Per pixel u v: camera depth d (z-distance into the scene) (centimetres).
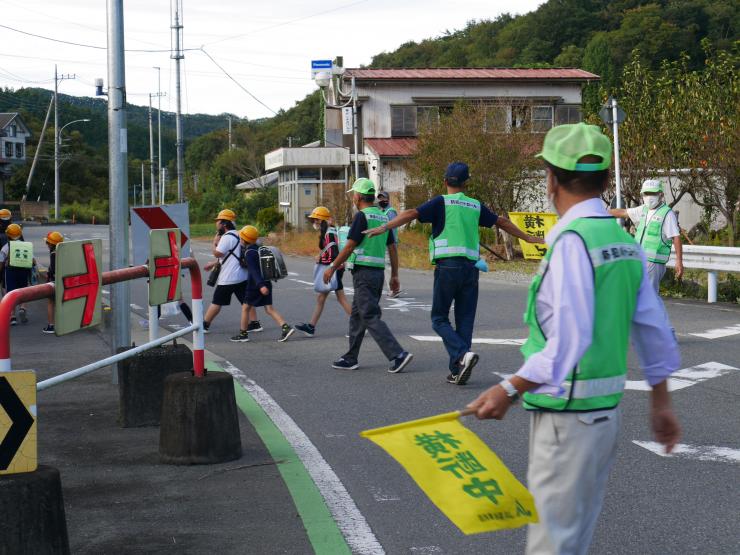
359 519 509
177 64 5612
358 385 904
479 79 4478
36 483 363
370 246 959
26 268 1486
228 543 470
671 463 614
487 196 2872
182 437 618
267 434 706
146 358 735
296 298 1778
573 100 4575
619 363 301
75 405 821
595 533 484
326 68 3359
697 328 1257
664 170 2558
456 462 285
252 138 9244
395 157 4294
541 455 303
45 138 11538
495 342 1158
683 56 2608
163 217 895
